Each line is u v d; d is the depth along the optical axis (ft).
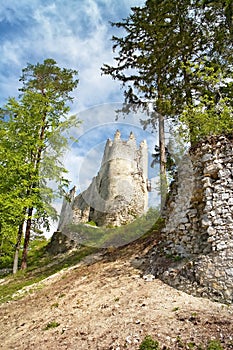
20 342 19.98
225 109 28.27
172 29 43.09
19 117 48.44
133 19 45.19
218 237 20.94
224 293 18.97
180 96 41.70
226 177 22.29
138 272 26.37
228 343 14.43
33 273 41.42
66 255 44.27
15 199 42.45
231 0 36.94
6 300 32.24
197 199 24.48
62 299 26.21
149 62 43.65
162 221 33.27
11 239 48.11
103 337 17.28
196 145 25.67
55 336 19.26
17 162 44.78
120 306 20.93
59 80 53.72
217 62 40.75
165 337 15.74
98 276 28.76
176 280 22.07
